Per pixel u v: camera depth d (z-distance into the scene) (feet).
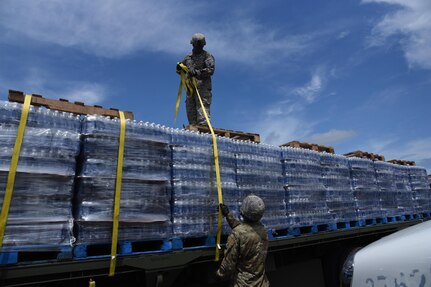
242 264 9.66
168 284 9.62
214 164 11.10
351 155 19.07
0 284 7.10
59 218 7.82
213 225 10.51
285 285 14.62
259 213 9.87
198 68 18.21
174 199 9.89
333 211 14.97
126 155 9.12
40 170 7.75
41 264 7.38
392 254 7.59
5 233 7.11
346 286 8.21
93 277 8.90
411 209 20.35
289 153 13.79
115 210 8.48
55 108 8.92
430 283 6.74
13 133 7.64
